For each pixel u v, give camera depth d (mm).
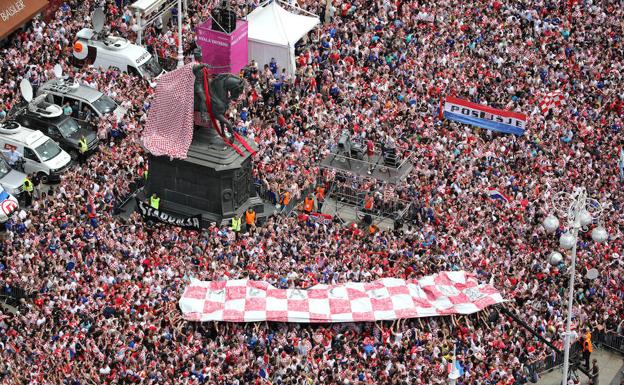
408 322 120375
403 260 127625
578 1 176000
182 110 133750
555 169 144750
